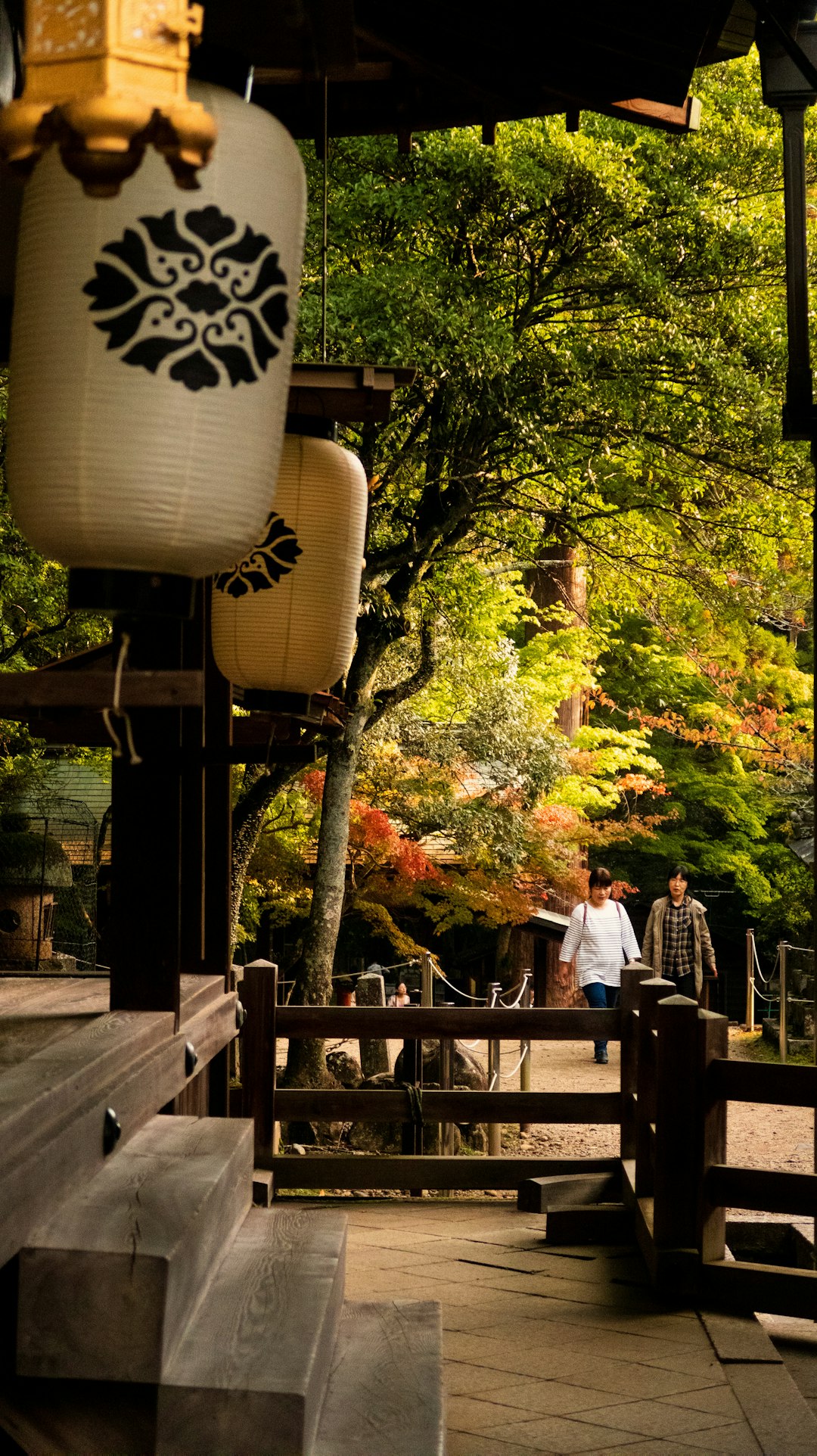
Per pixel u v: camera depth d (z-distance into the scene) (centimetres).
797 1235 604
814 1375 421
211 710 534
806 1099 461
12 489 220
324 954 1197
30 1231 256
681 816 2141
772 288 1174
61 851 1489
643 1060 561
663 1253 475
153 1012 399
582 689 1939
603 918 1310
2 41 343
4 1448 253
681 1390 389
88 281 210
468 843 1532
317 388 407
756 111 1145
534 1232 579
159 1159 336
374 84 475
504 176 961
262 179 219
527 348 1076
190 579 225
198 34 156
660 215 1099
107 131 148
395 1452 273
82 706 221
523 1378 398
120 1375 250
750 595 1359
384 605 1152
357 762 1249
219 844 538
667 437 1157
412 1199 651
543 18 430
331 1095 632
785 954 1446
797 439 554
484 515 1297
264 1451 251
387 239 1058
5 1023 371
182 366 211
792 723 2000
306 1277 323
